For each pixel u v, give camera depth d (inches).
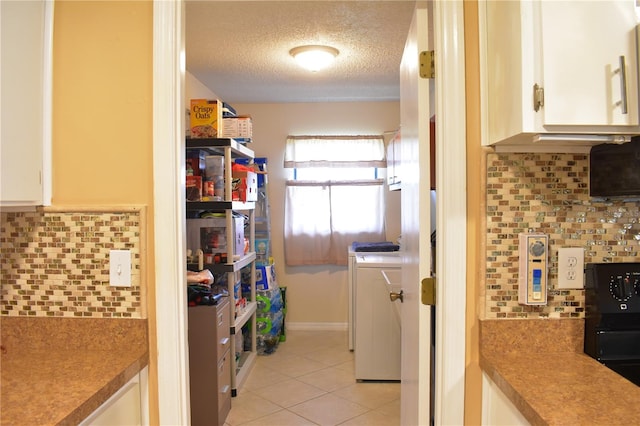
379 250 153.5
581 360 45.4
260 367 136.3
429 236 51.8
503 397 44.1
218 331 99.3
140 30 50.2
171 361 49.9
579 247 47.3
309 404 111.3
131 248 50.0
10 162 44.9
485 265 47.4
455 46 47.9
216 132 110.3
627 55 38.3
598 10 38.3
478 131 48.1
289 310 177.6
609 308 45.2
